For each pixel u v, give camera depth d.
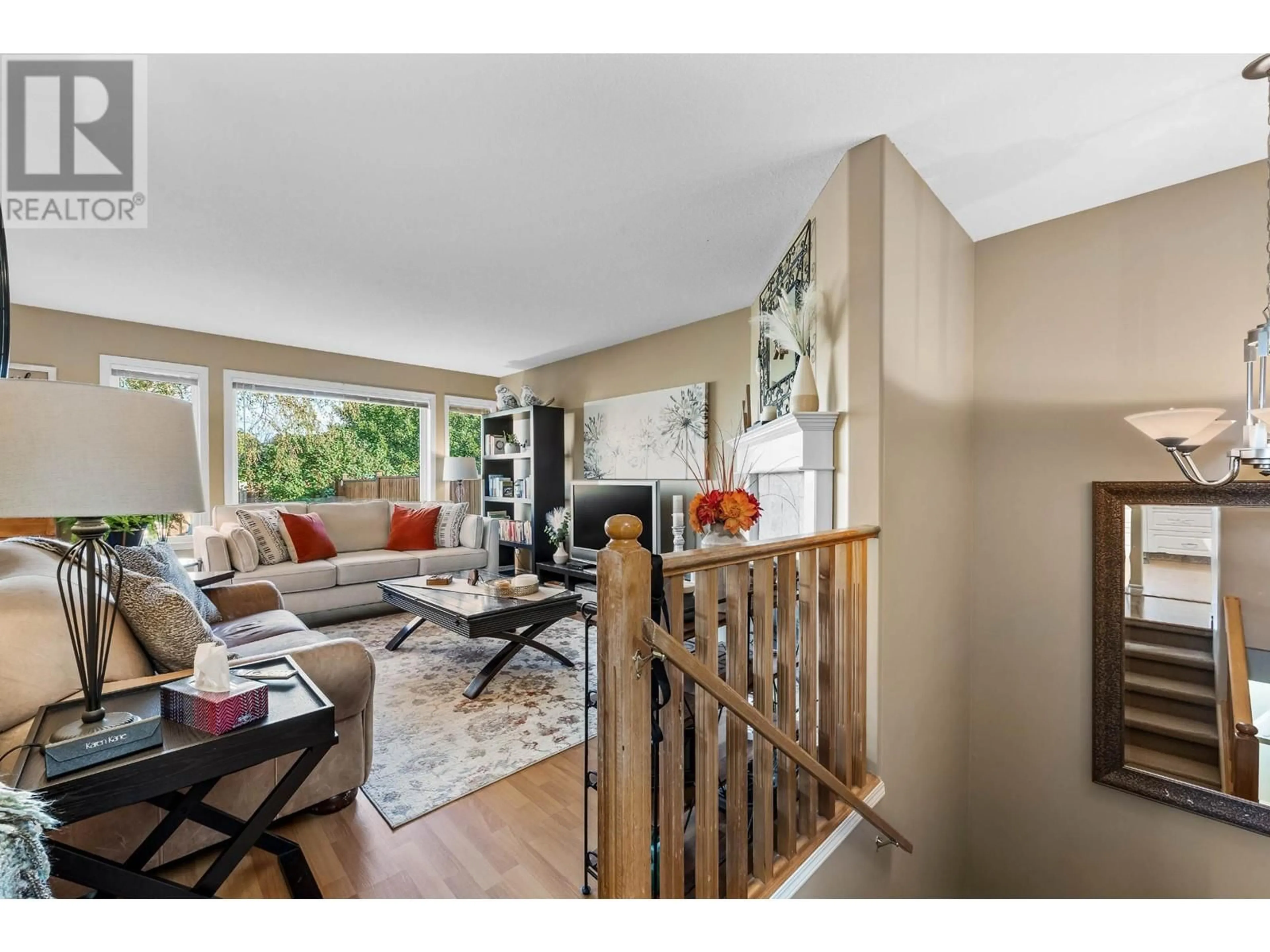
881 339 1.83
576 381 5.54
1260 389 1.43
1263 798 1.94
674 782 1.19
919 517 2.07
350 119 1.78
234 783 1.65
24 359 3.83
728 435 4.05
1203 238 2.03
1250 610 1.96
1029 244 2.42
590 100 1.69
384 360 5.66
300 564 4.25
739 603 1.33
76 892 1.42
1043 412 2.37
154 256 2.93
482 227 2.60
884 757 1.88
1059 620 2.33
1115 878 2.21
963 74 1.55
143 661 1.56
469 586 3.50
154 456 1.10
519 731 2.46
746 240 2.74
